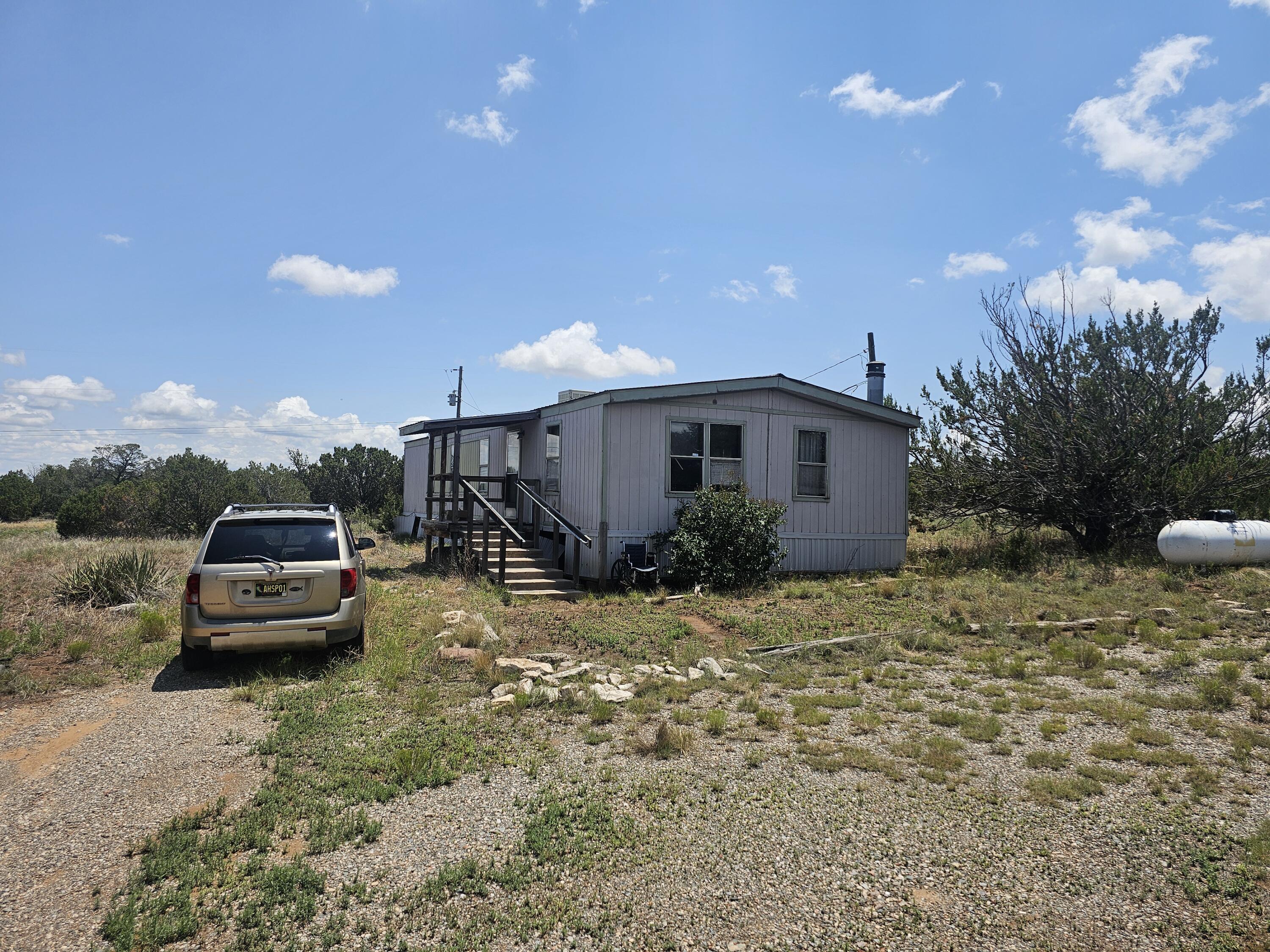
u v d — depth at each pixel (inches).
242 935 113.2
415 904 121.8
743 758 186.7
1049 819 153.5
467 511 512.1
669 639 327.9
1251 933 116.9
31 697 236.4
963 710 223.6
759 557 470.6
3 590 409.7
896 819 153.6
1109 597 398.0
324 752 187.3
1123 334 602.5
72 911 119.3
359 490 1172.5
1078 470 596.4
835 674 267.9
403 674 257.3
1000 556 569.9
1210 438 586.9
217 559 266.8
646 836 145.6
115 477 1900.8
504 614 381.7
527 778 173.8
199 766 179.6
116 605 381.7
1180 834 146.7
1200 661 271.1
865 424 577.0
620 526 488.4
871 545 576.7
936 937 115.6
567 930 116.1
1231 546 463.2
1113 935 116.5
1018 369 636.1
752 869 134.3
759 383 529.7
